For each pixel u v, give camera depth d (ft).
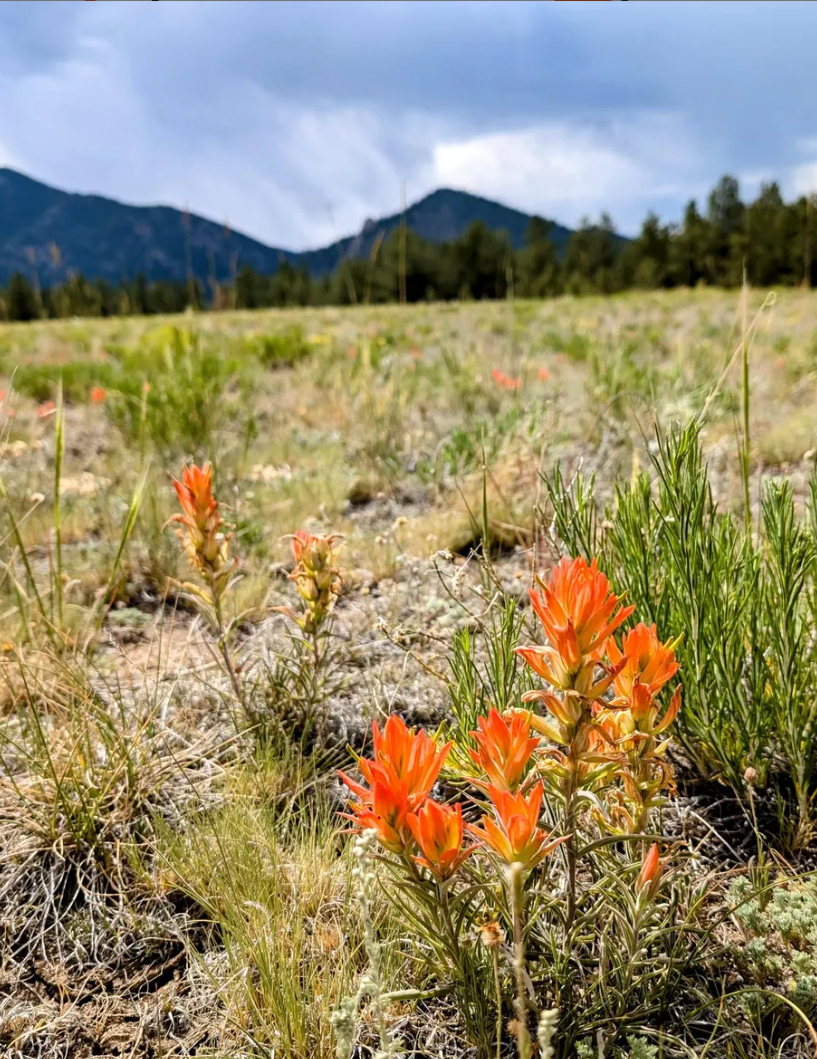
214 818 6.13
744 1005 4.54
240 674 8.23
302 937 5.23
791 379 22.66
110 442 20.03
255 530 12.87
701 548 6.84
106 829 6.37
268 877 5.68
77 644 9.36
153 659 9.42
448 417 21.07
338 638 9.50
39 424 22.22
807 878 5.69
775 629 6.64
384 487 16.42
